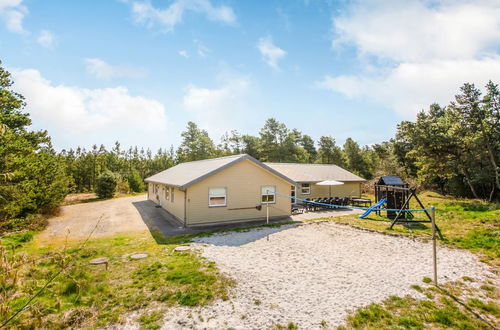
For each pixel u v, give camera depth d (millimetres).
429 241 9312
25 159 12141
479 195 27047
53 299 4938
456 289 5500
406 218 13047
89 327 4113
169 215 16156
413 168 35406
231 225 13156
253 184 14641
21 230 10406
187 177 14234
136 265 6898
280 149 52188
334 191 23984
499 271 6469
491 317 4391
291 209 16219
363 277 6195
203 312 4566
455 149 23172
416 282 5891
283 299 5051
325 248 8766
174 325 4176
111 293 5238
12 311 4305
